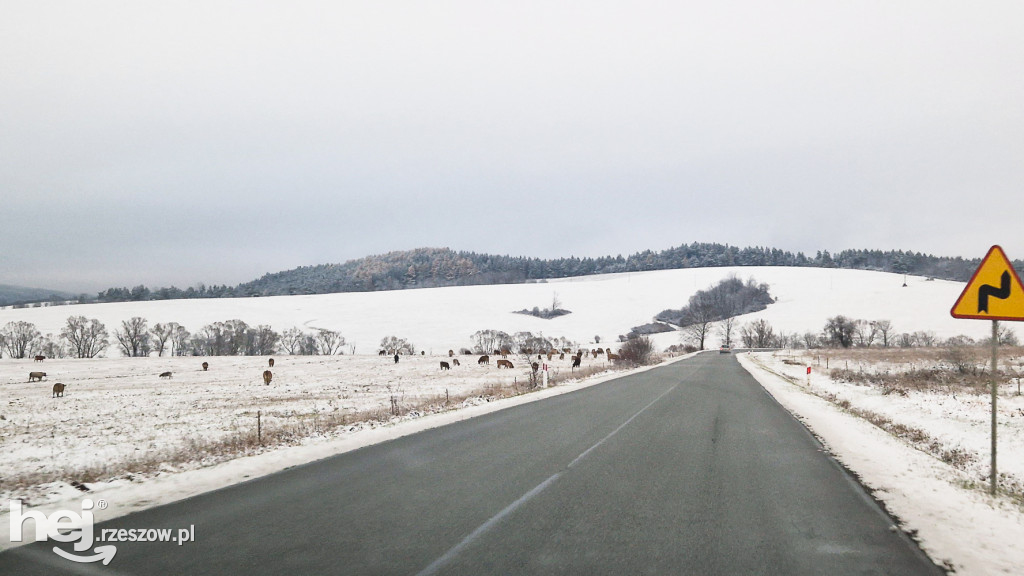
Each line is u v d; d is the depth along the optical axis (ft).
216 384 119.65
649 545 15.88
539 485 22.81
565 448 31.14
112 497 21.58
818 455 29.55
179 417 60.90
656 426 39.81
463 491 21.85
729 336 368.27
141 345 299.58
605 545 15.87
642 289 501.15
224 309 397.80
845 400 63.31
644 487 22.53
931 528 17.69
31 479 27.63
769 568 14.26
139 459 33.86
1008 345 191.21
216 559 14.83
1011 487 27.53
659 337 366.63
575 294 483.51
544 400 59.41
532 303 449.48
